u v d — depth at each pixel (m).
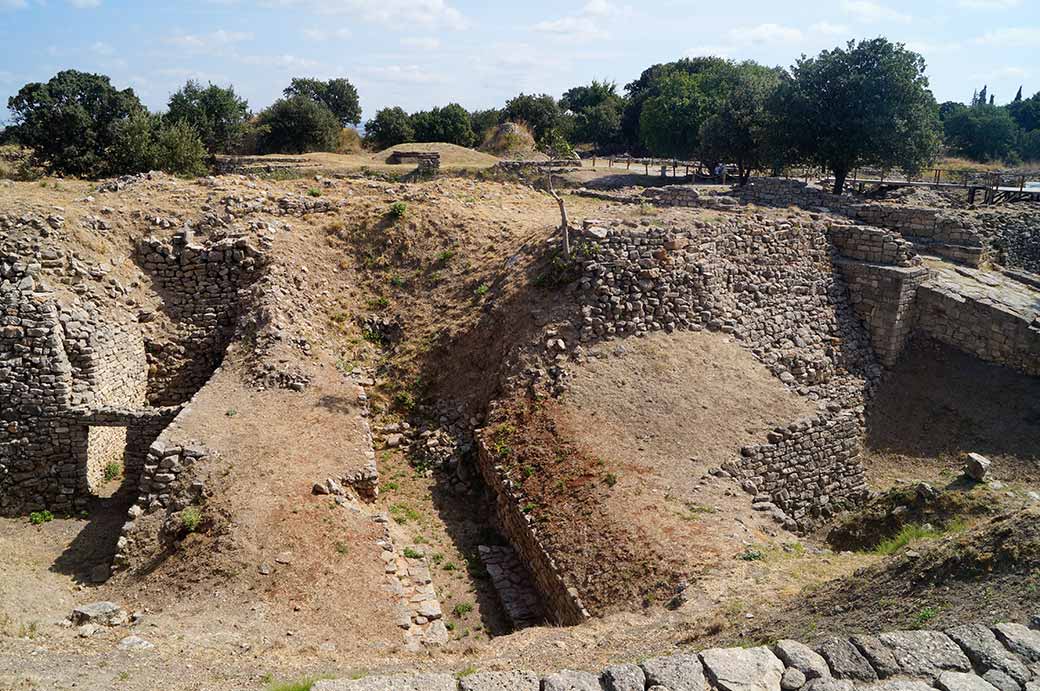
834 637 10.32
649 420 21.02
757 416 21.98
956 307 26.69
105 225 25.45
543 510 18.44
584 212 32.31
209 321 25.50
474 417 22.83
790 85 44.94
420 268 28.62
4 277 21.80
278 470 18.56
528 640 14.33
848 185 48.75
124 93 53.69
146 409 21.09
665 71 97.12
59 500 20.78
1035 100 101.00
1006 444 23.17
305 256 27.84
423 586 16.89
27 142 49.00
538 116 87.06
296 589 15.48
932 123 43.72
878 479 23.05
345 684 9.27
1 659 12.26
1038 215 39.91
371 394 24.11
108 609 14.87
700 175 57.31
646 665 9.70
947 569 12.15
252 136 75.44
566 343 23.02
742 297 25.86
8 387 20.72
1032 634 9.81
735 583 15.22
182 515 17.03
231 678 11.80
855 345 26.94
